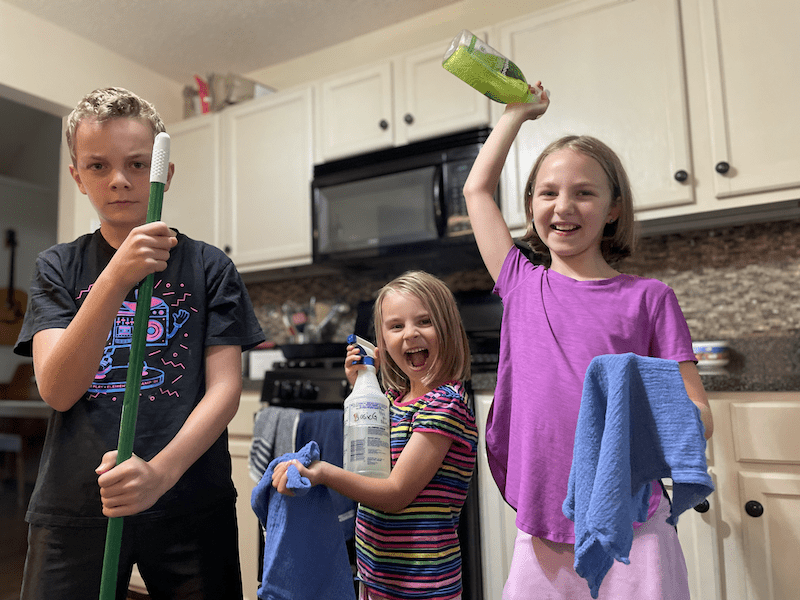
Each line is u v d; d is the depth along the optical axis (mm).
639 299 932
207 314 940
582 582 857
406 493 899
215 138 2848
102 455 841
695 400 864
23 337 880
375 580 936
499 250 1070
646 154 1931
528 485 898
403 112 2363
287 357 2324
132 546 830
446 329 1034
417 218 2254
